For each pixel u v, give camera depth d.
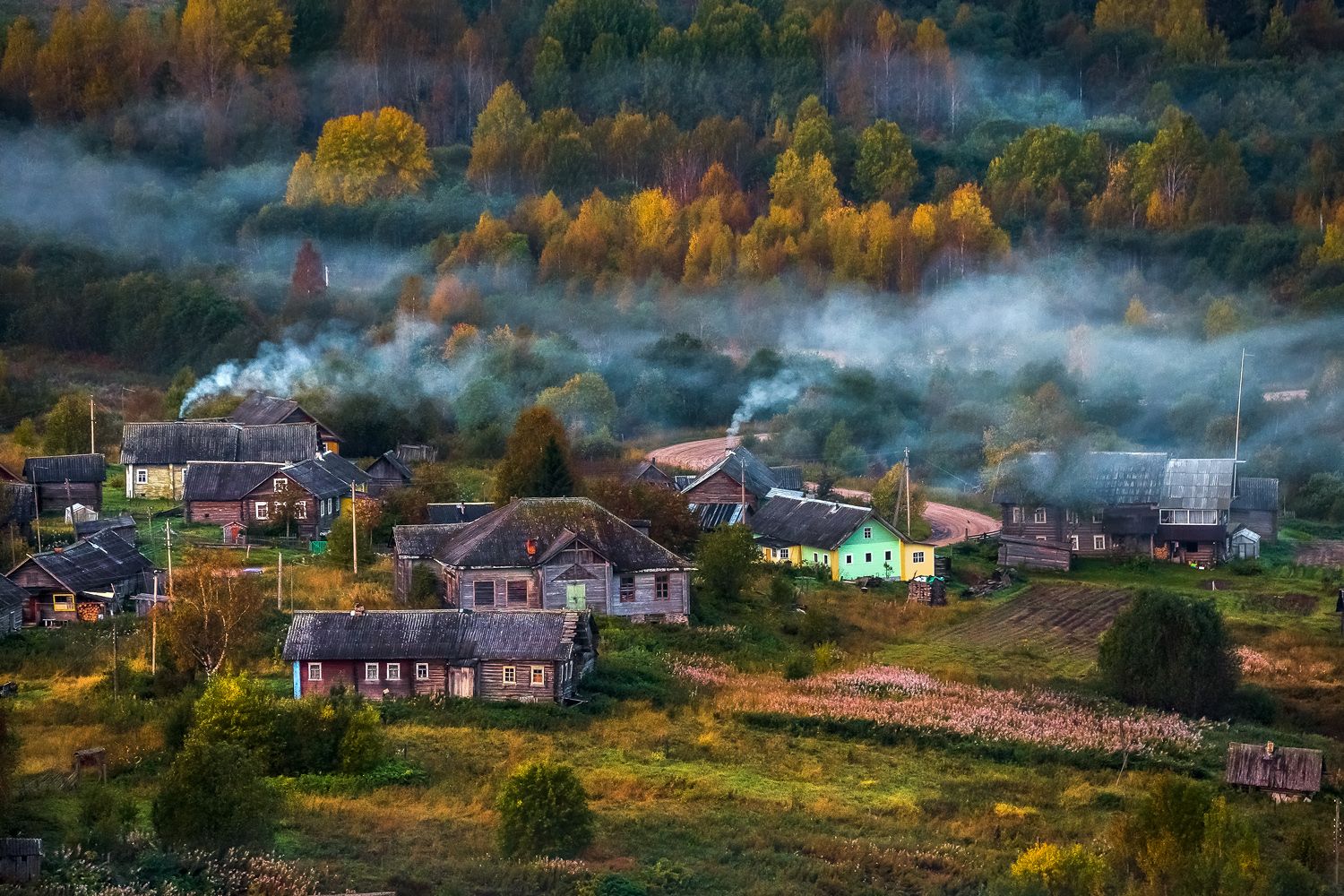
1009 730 76.25
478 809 62.91
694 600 97.69
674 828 62.06
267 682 78.50
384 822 60.78
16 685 77.44
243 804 55.91
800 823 63.59
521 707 76.38
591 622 81.69
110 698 74.81
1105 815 66.06
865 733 75.81
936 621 101.25
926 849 61.09
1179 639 82.88
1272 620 104.00
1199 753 75.00
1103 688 85.06
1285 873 56.78
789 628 96.50
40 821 57.75
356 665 77.12
